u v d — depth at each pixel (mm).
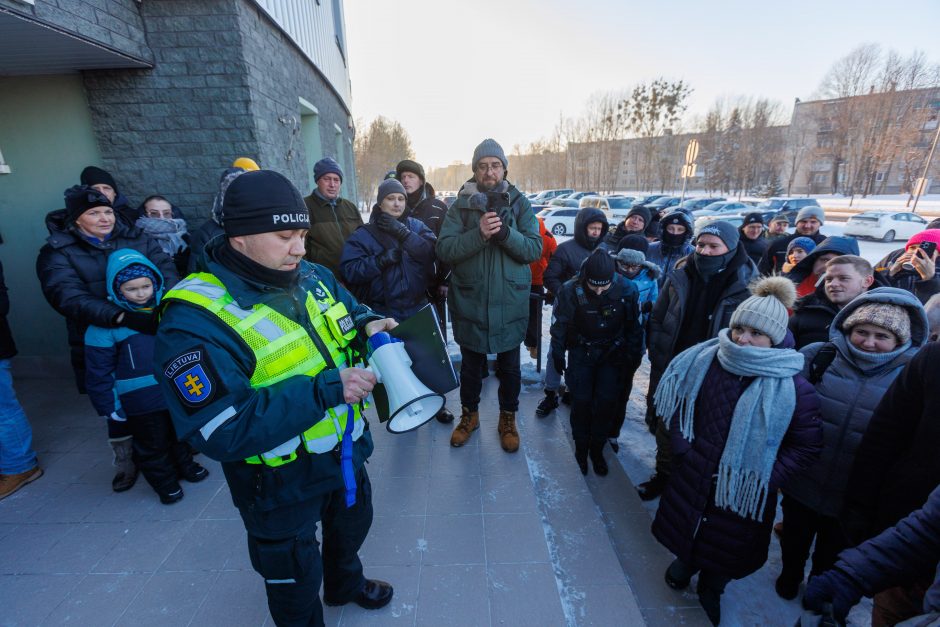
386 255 2590
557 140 60188
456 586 1771
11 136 3209
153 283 2123
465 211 2510
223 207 1053
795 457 1607
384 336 1365
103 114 3121
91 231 2314
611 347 2486
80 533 2059
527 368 3891
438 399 1415
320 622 1416
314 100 5473
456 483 2395
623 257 3047
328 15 6590
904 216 15688
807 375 1871
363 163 39562
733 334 1741
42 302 3594
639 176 59156
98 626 1605
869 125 37094
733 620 1896
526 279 2557
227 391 981
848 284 2090
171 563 1887
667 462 2496
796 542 1931
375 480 2422
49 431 2951
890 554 1049
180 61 3070
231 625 1610
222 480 2463
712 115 49125
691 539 1752
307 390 1055
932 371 1310
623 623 1658
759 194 43344
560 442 2846
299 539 1254
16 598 1720
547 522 2172
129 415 2113
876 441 1465
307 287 1297
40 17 2111
